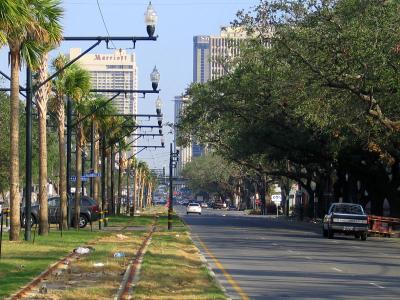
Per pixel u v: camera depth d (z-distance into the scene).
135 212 108.19
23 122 82.94
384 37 38.12
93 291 16.86
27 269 21.70
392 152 48.22
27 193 33.31
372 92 40.81
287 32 42.47
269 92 59.75
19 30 28.33
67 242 33.59
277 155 70.81
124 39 30.34
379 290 18.91
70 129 45.00
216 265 25.14
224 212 139.88
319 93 42.38
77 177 49.22
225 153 81.56
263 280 20.77
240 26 48.81
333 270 23.98
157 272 20.98
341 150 58.91
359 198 71.62
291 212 116.38
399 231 52.47
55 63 43.06
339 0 41.12
